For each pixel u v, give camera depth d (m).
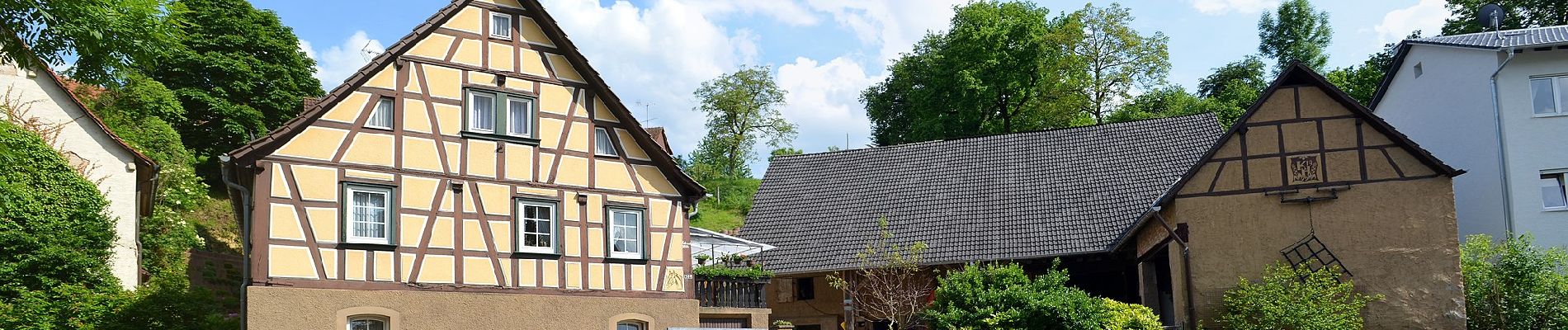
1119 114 49.03
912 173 32.62
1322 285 22.05
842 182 32.84
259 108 37.75
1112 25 49.31
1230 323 22.20
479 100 20.67
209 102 35.59
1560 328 21.78
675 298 22.14
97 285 22.78
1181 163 30.02
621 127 22.12
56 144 26.09
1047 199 29.77
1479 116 26.09
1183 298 22.84
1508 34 27.31
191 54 35.97
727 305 23.50
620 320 21.27
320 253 18.58
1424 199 22.53
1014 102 46.88
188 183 30.86
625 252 21.72
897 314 27.00
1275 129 23.14
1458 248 22.27
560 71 21.59
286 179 18.50
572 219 21.16
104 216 24.78
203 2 37.22
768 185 33.34
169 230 28.92
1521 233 24.70
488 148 20.52
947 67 47.19
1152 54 49.09
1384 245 22.44
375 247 19.09
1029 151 32.56
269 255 18.09
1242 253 22.78
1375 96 31.28
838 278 27.52
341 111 19.20
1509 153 25.09
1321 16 53.88
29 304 20.70
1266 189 22.94
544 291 20.56
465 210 20.06
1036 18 48.19
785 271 28.70
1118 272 27.73
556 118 21.36
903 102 53.81
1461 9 38.22
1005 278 22.77
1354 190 22.72
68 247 22.86
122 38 14.95
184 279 21.05
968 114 46.03
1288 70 22.97
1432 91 28.28
